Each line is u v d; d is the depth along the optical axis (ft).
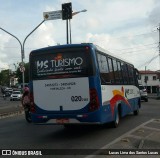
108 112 45.83
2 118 74.74
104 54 46.57
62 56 42.60
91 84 41.32
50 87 42.91
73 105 41.83
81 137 42.86
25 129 52.75
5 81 540.52
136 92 70.28
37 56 43.93
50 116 42.57
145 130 47.50
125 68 60.54
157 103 122.21
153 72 352.28
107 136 42.98
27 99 62.08
